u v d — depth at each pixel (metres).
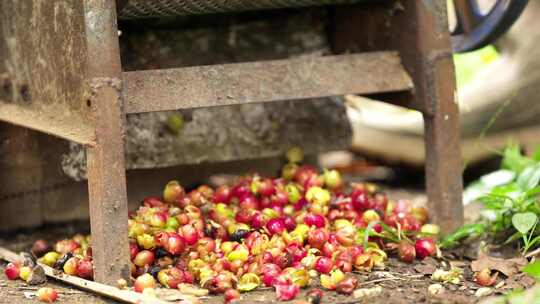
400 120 6.09
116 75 3.86
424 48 4.41
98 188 3.86
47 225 5.17
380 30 4.69
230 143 5.01
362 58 4.47
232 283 3.79
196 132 4.93
